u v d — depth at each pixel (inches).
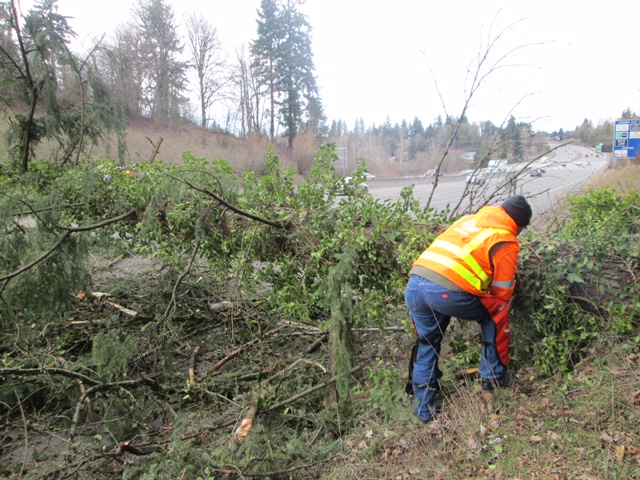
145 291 226.2
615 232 134.0
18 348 177.5
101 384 155.6
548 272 125.6
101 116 247.4
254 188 172.4
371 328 182.7
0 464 136.0
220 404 159.6
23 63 240.4
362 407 142.1
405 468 107.4
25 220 215.3
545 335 128.5
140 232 185.0
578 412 107.7
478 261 111.4
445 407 126.3
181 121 1325.0
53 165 229.9
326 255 153.3
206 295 225.5
